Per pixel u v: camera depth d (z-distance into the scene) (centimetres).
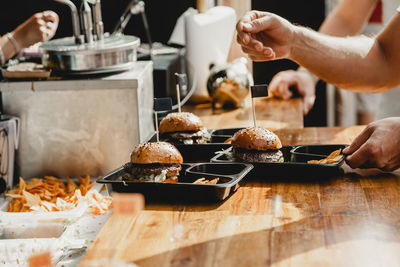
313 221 128
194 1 346
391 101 300
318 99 380
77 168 198
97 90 190
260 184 159
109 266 105
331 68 199
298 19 377
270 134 171
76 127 194
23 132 195
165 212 138
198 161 189
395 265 104
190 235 122
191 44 288
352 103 380
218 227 127
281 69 391
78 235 141
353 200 141
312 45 194
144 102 205
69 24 328
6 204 172
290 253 111
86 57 190
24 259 128
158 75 259
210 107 284
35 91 191
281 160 170
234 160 171
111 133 194
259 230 124
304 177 160
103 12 341
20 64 212
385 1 300
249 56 184
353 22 309
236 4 321
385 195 144
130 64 204
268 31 184
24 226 151
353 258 108
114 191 149
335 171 158
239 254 112
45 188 183
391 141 158
